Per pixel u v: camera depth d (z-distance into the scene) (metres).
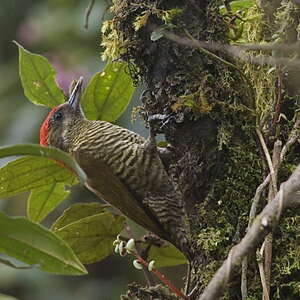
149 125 8.05
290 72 7.07
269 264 6.62
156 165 8.55
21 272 14.12
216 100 7.31
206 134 7.41
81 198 14.23
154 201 8.52
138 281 14.88
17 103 14.39
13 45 14.96
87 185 9.27
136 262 6.93
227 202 7.30
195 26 7.33
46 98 8.53
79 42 14.16
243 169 7.30
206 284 7.05
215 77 7.34
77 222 8.03
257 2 7.45
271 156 7.20
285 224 6.96
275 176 6.79
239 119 7.32
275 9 7.33
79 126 9.52
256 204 6.73
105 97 8.73
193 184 7.50
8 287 14.03
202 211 7.38
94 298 14.41
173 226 8.30
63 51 13.96
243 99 7.33
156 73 7.54
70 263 5.72
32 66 8.30
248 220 7.09
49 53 14.08
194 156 7.47
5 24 14.90
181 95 7.40
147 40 7.47
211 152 7.40
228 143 7.32
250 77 7.43
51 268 5.75
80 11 14.36
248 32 7.56
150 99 7.79
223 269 5.51
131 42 7.53
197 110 7.34
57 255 5.72
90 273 14.75
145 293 7.41
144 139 8.97
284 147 6.99
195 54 7.33
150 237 8.44
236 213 7.27
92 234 8.18
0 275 14.02
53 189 8.52
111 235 8.23
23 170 8.10
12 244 5.72
